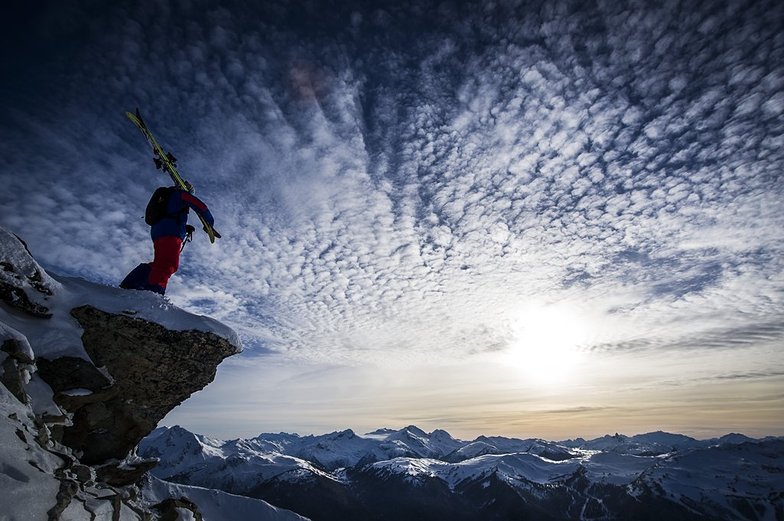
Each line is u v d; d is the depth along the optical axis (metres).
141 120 10.30
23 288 8.03
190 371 9.83
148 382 9.38
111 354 8.91
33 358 7.33
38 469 5.76
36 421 6.81
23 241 8.75
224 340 10.12
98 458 9.13
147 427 9.70
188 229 10.60
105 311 8.84
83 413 8.61
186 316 9.68
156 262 9.94
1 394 6.36
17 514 4.86
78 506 5.99
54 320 8.38
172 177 10.57
